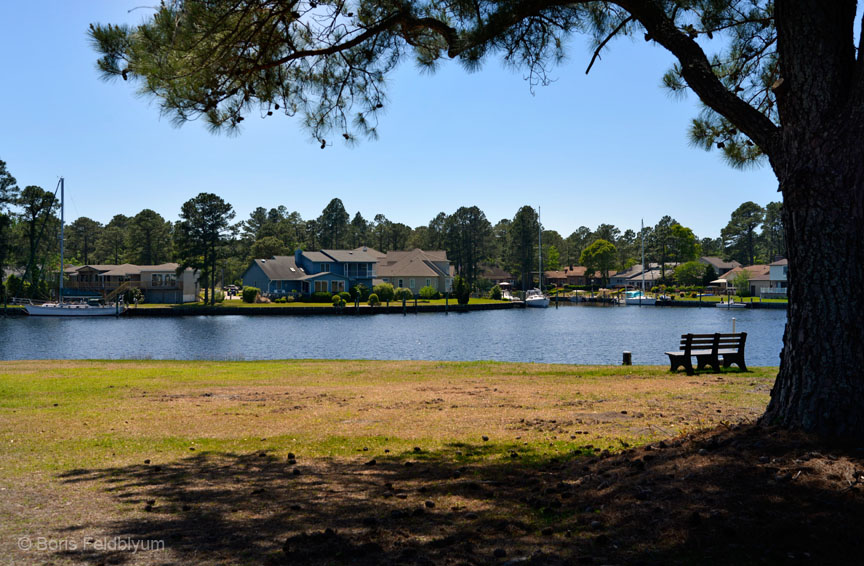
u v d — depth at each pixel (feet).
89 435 27.09
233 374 52.85
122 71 21.84
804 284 17.72
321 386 43.91
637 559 12.05
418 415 31.24
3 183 227.40
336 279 270.46
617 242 542.98
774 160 18.86
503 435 25.99
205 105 25.03
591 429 26.25
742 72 28.37
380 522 15.19
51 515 16.05
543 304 284.41
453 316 221.66
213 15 21.36
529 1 21.24
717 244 517.55
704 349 48.24
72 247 435.53
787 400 18.13
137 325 173.27
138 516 15.93
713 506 13.98
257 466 21.44
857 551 11.64
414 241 475.31
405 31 25.39
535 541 13.48
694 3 24.95
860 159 16.89
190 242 242.99
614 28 26.07
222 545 13.70
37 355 101.09
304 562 12.63
